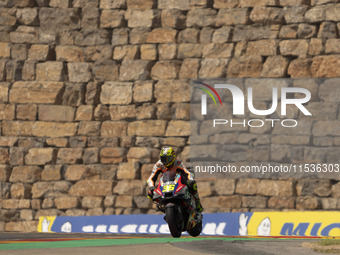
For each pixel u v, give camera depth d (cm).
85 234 6334
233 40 7106
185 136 7094
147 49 7269
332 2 6912
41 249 3844
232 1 7150
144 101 7212
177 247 3981
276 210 6812
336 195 6700
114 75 7319
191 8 7238
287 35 6981
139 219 6675
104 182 7188
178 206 4303
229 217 6406
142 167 7131
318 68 6875
